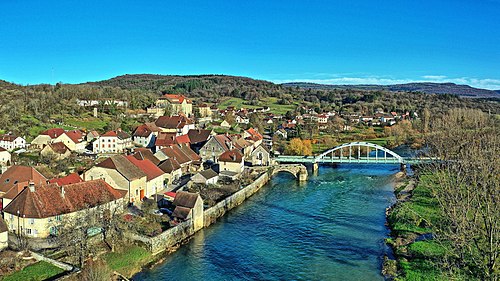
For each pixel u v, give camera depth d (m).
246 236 76.38
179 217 75.75
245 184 109.62
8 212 67.88
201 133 163.62
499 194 58.56
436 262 56.09
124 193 82.50
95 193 75.50
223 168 120.31
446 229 69.94
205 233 77.69
